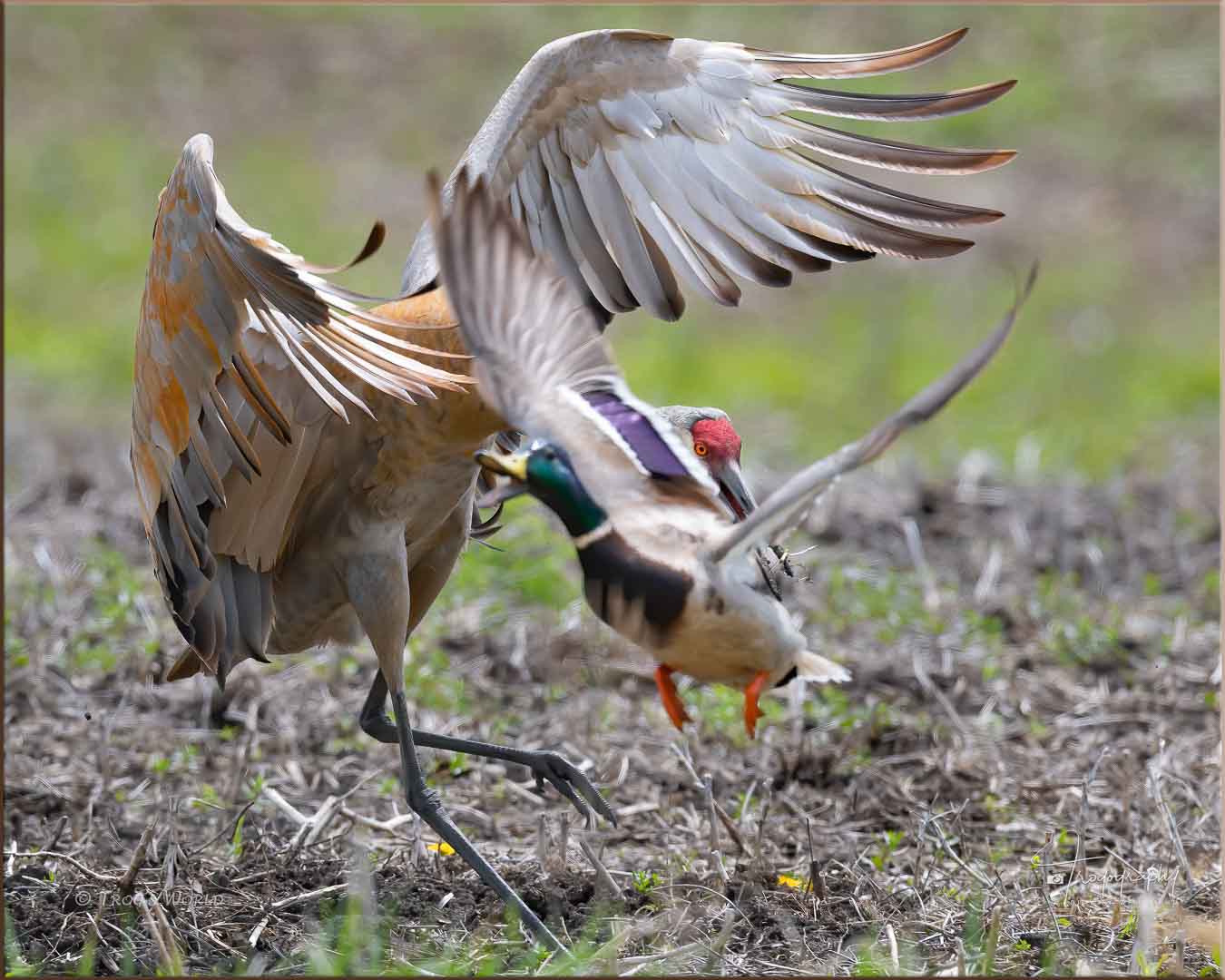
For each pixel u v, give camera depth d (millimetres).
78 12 33656
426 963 8516
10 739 11695
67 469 17516
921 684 12570
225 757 11602
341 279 25672
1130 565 14938
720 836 10406
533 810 10992
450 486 9656
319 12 34156
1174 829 9828
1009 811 10750
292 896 9453
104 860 10000
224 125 30703
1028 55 31734
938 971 8516
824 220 10062
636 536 6949
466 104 31516
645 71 9883
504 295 6773
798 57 9984
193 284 8758
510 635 13414
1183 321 25781
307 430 9398
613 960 8492
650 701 12398
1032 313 26188
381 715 10469
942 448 20578
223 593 9898
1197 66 31453
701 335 25875
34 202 28766
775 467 18828
